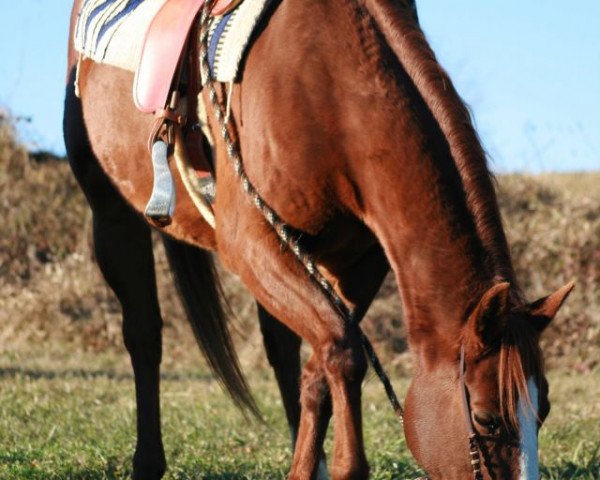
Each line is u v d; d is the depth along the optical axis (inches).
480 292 179.5
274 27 209.6
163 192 222.7
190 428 369.7
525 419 164.1
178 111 226.5
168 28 232.8
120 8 258.5
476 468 166.4
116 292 279.0
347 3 205.2
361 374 191.2
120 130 251.9
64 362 598.2
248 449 332.2
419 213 187.5
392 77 197.2
